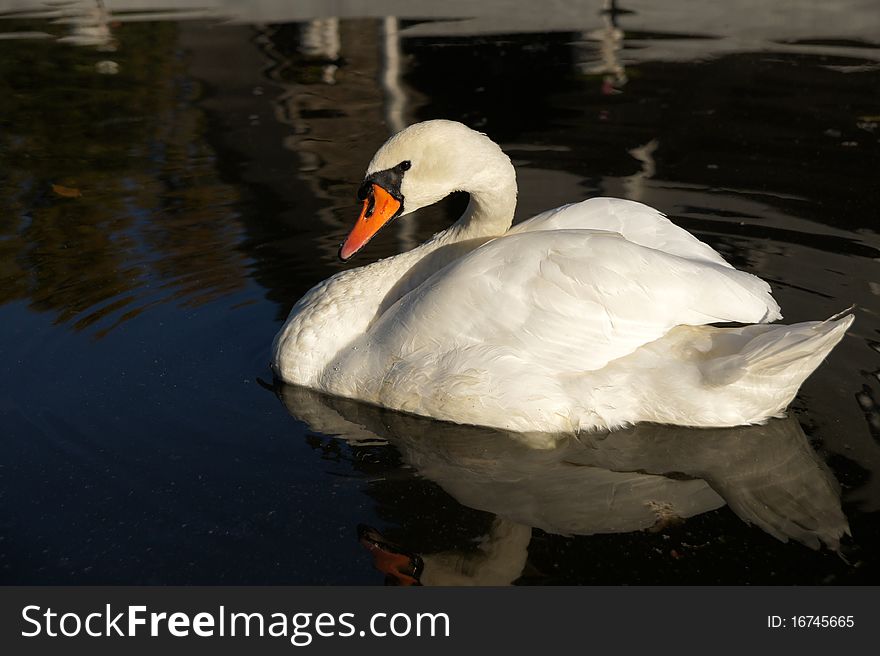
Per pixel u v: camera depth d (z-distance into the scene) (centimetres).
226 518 542
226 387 677
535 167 995
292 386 683
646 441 602
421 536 527
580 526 532
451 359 619
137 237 888
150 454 601
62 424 630
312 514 545
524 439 616
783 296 751
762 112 1103
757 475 567
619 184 951
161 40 1440
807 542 509
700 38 1359
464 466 591
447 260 697
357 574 500
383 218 672
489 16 1510
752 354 559
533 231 627
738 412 591
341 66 1318
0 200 962
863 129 1047
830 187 930
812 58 1257
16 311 764
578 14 1497
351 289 694
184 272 829
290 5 1594
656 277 589
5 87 1270
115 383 677
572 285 597
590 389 602
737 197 919
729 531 521
